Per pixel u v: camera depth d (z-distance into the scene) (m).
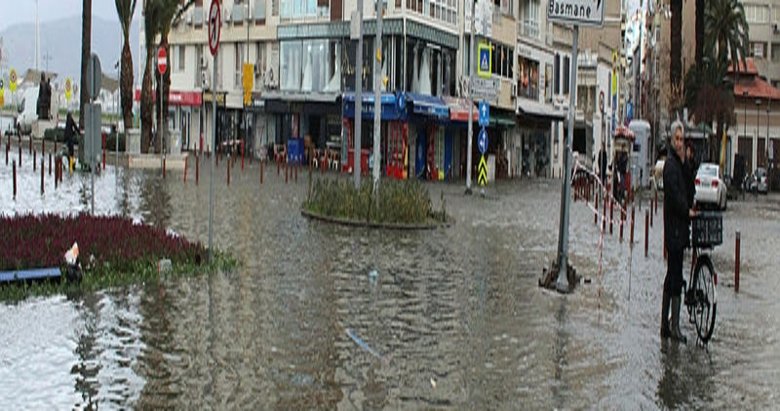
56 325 10.35
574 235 23.55
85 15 36.62
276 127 54.59
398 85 46.09
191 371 8.73
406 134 45.88
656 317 12.44
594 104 73.50
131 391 8.05
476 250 18.83
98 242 13.91
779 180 83.38
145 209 22.62
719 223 11.10
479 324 11.46
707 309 10.98
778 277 17.33
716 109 58.75
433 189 39.00
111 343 9.66
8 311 10.95
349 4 49.41
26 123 57.06
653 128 67.94
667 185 10.92
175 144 41.56
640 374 9.38
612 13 86.06
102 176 32.31
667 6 94.19
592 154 70.75
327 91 50.00
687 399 8.52
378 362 9.38
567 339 10.84
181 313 11.20
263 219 21.95
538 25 64.56
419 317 11.69
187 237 18.05
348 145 47.53
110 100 81.00
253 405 7.76
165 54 36.47
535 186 47.34
